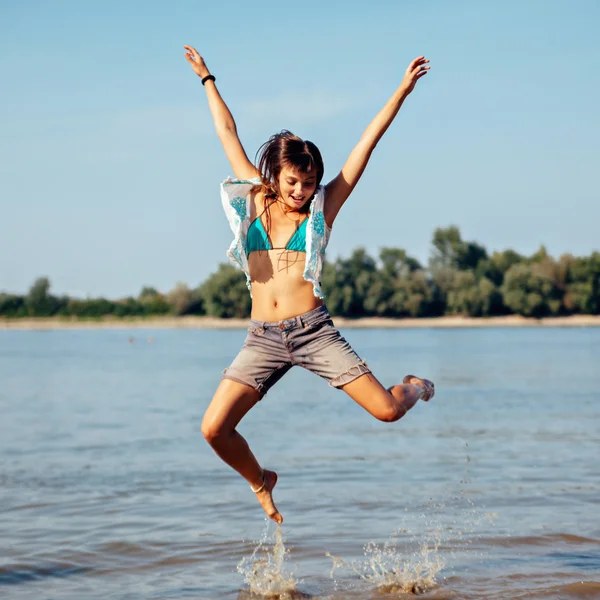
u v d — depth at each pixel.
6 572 5.77
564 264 92.38
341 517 7.23
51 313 117.81
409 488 8.45
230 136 5.27
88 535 6.69
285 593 5.27
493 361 33.81
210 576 5.66
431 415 15.38
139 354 45.00
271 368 4.91
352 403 18.31
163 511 7.50
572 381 23.47
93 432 13.38
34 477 9.23
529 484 8.55
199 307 112.69
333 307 93.38
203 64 5.44
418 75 4.89
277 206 4.91
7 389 22.83
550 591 5.21
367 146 4.96
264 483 5.23
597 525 6.80
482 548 6.22
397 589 5.30
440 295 94.88
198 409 17.28
